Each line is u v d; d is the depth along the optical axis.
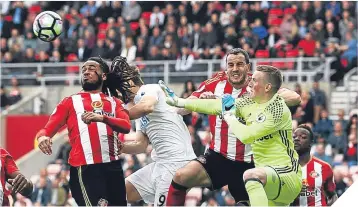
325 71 40.69
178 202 17.52
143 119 18.00
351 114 36.25
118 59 17.41
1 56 45.94
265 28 42.72
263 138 15.45
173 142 17.88
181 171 17.33
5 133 41.66
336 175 25.80
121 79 17.30
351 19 42.81
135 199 18.44
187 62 41.53
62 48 44.88
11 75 44.28
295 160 15.62
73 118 16.16
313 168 19.98
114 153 16.31
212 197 30.36
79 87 43.53
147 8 46.44
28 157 39.44
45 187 32.56
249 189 15.05
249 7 43.56
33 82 44.12
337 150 34.47
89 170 16.11
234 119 15.52
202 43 42.69
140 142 18.22
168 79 41.66
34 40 45.69
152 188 18.27
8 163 15.89
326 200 20.28
